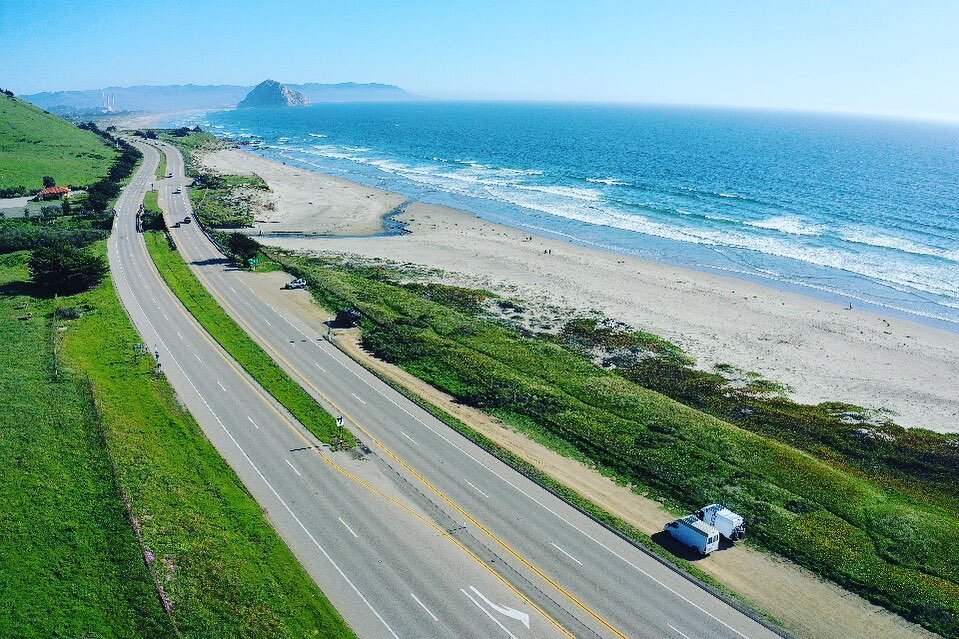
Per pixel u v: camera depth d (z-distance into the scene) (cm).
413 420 5544
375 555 3894
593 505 4494
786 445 5447
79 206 13050
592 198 17350
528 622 3438
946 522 4406
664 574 3853
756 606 3619
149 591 3312
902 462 5169
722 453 5166
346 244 12025
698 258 11512
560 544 4084
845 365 7150
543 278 10038
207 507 4134
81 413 5003
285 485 4538
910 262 11131
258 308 8081
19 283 8425
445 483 4669
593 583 3753
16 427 4709
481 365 6594
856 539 4181
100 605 3212
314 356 6750
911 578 3825
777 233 13200
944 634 3441
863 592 3741
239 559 3694
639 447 5212
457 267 10550
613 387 6297
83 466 4306
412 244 12138
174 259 9969
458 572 3788
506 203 16688
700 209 15725
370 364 6612
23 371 5684
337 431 5259
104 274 8762
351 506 4350
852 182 19675
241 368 6344
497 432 5428
